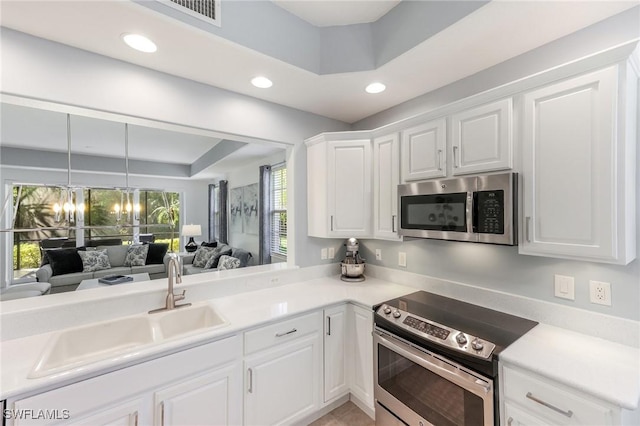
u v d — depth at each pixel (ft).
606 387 3.33
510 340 4.52
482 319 5.34
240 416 5.25
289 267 8.20
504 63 5.72
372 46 6.05
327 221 7.75
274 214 14.52
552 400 3.64
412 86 6.81
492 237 4.79
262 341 5.50
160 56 5.43
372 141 7.48
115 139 13.93
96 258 15.64
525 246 4.61
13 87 4.60
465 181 5.17
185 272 16.07
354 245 8.52
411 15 5.29
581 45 4.71
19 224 15.89
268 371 5.59
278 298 6.75
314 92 7.14
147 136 13.58
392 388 5.65
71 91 5.06
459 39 4.98
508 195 4.60
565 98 4.16
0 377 3.62
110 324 5.33
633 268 4.24
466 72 6.16
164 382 4.43
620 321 4.35
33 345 4.45
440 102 6.89
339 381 6.72
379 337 5.88
